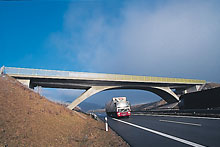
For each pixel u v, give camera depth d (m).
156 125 13.50
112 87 42.84
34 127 7.30
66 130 9.08
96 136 9.22
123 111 25.86
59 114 12.62
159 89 49.91
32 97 13.80
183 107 34.16
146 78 45.03
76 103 38.22
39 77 32.12
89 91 39.94
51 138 6.81
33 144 5.63
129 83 44.47
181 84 52.75
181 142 7.00
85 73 37.47
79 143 7.10
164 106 58.94
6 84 14.12
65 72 35.31
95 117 22.69
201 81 54.47
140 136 9.11
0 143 4.88
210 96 26.67
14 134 5.82
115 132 11.11
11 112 7.88
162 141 7.46
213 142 6.64
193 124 12.36
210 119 15.09
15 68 30.59
